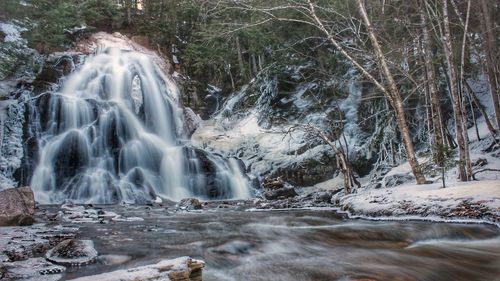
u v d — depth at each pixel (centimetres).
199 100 2897
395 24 1636
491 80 1323
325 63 2292
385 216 886
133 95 2331
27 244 564
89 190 1662
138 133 2123
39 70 2225
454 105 1050
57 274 427
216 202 1659
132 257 526
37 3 2314
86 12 2703
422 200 866
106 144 1923
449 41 1073
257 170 2119
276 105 2423
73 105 1947
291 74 2492
